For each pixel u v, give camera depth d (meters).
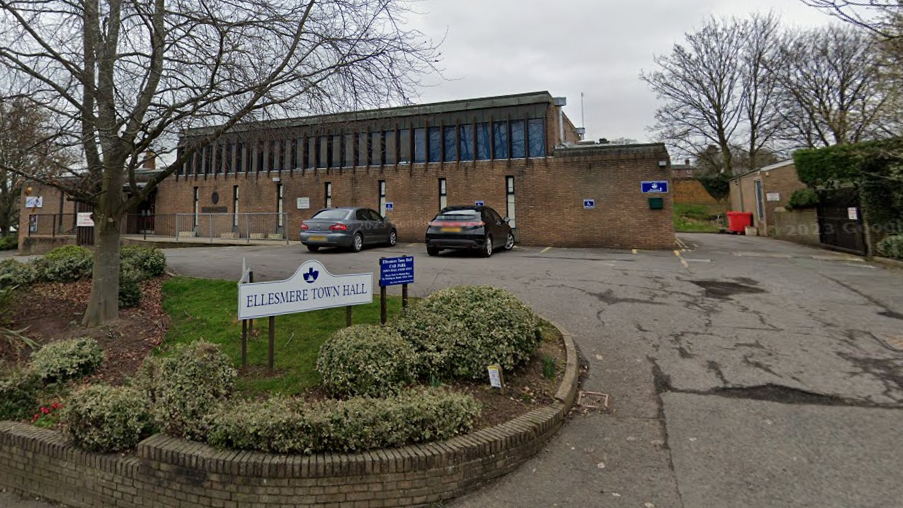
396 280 5.29
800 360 4.79
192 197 21.91
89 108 5.22
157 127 5.33
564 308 6.82
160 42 5.27
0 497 3.44
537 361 4.73
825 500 2.71
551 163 16.48
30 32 4.70
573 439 3.58
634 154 15.60
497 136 17.42
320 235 13.16
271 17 5.68
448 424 3.22
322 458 2.90
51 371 4.30
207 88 5.53
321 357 4.01
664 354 5.10
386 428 3.06
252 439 3.00
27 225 22.53
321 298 4.69
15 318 6.02
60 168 5.39
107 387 3.62
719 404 3.98
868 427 3.50
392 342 3.99
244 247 15.94
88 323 5.81
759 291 7.78
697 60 29.64
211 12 5.43
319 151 19.64
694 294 7.62
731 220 24.11
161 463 3.03
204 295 7.04
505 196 16.95
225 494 2.89
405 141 18.34
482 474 3.09
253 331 5.29
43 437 3.46
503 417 3.62
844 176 14.66
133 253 8.40
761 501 2.74
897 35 7.89
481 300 4.80
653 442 3.47
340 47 6.10
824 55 24.27
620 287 8.13
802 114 26.16
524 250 14.56
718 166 32.91
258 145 8.01
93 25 5.05
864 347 5.07
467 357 4.21
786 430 3.51
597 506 2.79
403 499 2.93
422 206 17.88
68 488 3.29
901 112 10.81
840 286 8.06
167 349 5.12
